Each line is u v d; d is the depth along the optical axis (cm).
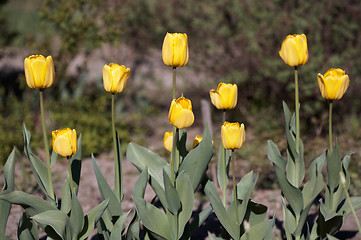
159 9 878
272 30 741
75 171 305
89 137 696
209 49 798
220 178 304
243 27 761
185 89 855
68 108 792
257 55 757
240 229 299
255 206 295
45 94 776
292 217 305
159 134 782
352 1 717
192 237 391
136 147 299
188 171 281
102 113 798
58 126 735
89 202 491
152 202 304
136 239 283
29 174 554
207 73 823
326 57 725
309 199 296
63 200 280
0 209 290
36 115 755
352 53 707
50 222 255
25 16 1456
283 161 289
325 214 287
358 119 718
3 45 984
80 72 850
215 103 269
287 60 282
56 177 578
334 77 273
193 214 439
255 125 738
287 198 292
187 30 834
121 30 841
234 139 262
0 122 704
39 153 643
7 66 1076
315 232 315
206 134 273
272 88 775
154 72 1027
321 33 729
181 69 859
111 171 606
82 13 807
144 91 951
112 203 290
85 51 854
